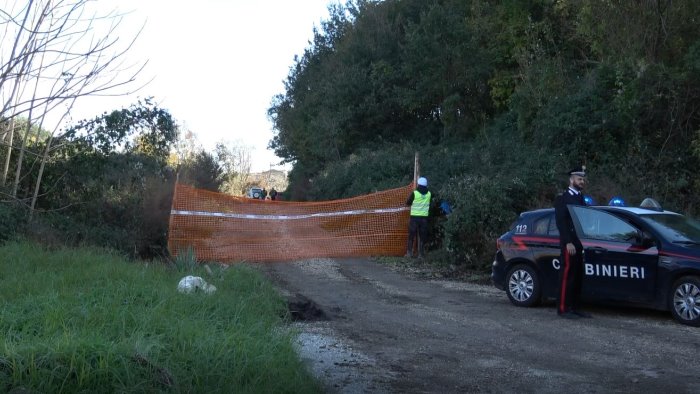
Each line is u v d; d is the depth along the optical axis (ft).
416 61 84.28
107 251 44.86
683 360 23.98
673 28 55.11
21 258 36.19
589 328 29.43
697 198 50.29
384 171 75.56
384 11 105.29
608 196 48.75
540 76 66.28
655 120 54.70
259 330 22.50
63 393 15.60
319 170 111.86
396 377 21.53
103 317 21.35
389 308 34.27
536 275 34.42
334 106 101.60
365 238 55.31
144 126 59.67
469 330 28.91
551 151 57.47
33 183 52.85
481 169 60.70
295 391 18.03
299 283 42.34
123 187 58.29
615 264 31.60
